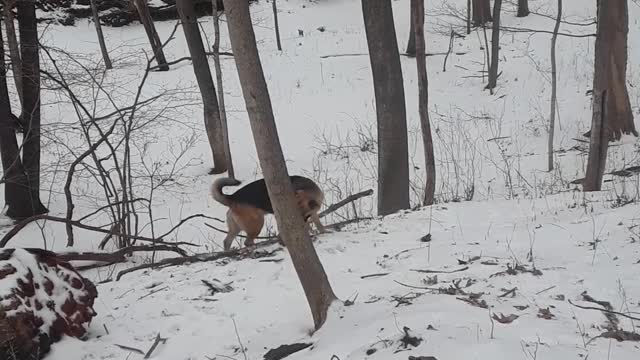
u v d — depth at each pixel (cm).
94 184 1612
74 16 2953
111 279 788
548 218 825
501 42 2666
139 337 564
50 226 1366
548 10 2917
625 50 1644
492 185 1433
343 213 1178
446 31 2895
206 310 603
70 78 1302
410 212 943
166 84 2203
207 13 3069
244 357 492
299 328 537
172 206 1495
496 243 714
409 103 2170
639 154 1498
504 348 379
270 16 3281
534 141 1766
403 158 1112
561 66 2320
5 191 1423
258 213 838
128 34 2956
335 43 2842
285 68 2569
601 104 1111
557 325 437
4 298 495
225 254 805
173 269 775
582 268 589
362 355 409
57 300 549
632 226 711
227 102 2228
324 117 2084
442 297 510
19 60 1265
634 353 385
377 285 599
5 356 488
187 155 1848
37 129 1383
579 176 1417
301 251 503
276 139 488
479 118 1984
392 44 1081
